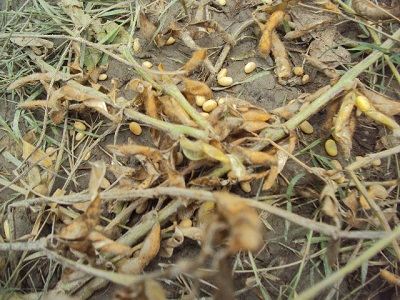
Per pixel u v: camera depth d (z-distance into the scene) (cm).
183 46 31
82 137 29
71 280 22
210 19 30
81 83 29
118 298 18
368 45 27
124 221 25
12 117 30
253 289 24
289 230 25
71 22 33
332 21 29
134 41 31
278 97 29
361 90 25
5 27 34
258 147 24
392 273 24
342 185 25
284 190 26
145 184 23
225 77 29
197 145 22
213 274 24
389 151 23
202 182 23
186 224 23
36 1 34
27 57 32
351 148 28
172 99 24
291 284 24
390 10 28
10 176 28
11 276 24
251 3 32
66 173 28
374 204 23
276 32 31
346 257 25
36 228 25
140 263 22
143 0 33
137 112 25
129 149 23
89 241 21
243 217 15
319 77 30
